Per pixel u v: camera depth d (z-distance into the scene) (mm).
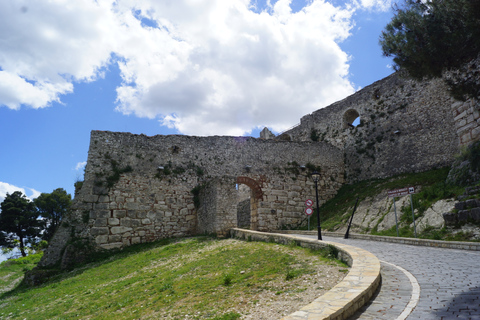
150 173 25938
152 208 25219
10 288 21750
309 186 31828
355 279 7383
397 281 8109
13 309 13719
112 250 22828
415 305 6180
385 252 13273
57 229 22156
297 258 11672
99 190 23719
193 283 10758
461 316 5398
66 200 56125
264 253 13648
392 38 13586
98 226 22906
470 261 10070
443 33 12250
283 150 31922
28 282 19484
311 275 9117
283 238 14938
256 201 29859
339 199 30438
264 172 30344
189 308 8070
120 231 23562
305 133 39250
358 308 6188
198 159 28234
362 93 33844
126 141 25859
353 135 33875
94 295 12758
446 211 17203
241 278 10141
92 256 21906
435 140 26156
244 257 13648
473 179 17891
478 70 17266
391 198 23328
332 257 10922
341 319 5531
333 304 5773
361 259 9180
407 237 17141
